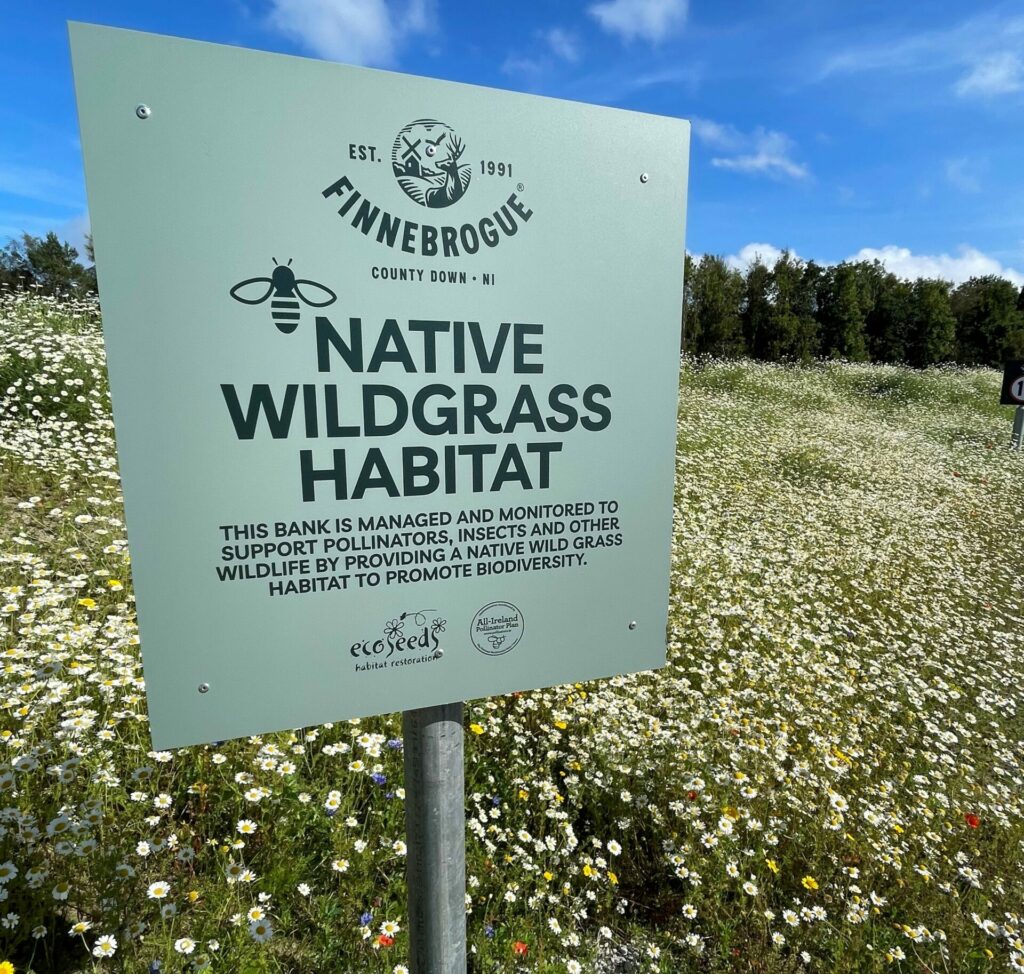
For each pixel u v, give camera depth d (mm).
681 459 8234
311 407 1239
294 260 1195
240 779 2156
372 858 2166
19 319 6672
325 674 1333
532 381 1407
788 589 5051
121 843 1898
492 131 1301
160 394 1149
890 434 12477
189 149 1115
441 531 1376
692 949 2141
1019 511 9086
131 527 1164
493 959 1996
